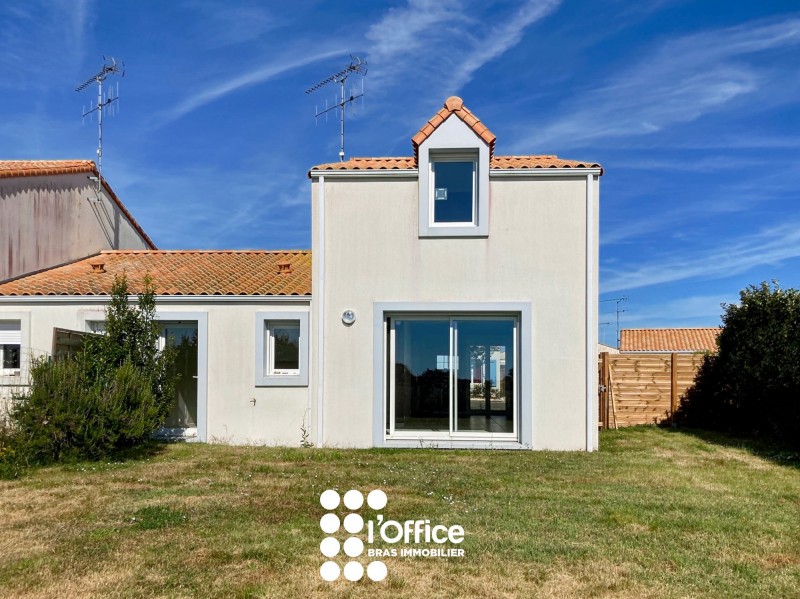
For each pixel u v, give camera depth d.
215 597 5.06
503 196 12.86
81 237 18.89
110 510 7.48
